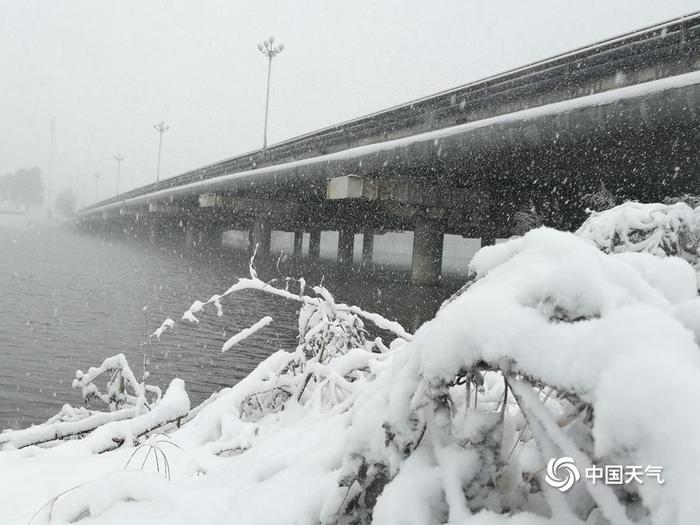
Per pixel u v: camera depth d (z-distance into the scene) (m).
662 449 0.95
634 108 14.65
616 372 1.06
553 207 28.39
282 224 60.59
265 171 35.91
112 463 3.86
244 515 1.96
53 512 2.45
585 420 1.34
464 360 1.49
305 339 6.28
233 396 5.20
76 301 23.77
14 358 13.47
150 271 39.94
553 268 1.43
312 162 30.62
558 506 1.32
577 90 20.02
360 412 1.88
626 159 18.59
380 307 24.09
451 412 1.67
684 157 17.44
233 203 49.25
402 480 1.61
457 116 25.69
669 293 1.64
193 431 4.72
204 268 44.34
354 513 1.83
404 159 23.69
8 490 3.27
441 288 33.72
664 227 4.96
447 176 26.91
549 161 20.30
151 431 5.14
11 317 19.20
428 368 1.55
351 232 55.53
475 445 1.56
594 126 15.83
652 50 17.08
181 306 23.05
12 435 5.30
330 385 5.26
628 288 1.41
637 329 1.13
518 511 1.53
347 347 6.66
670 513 0.92
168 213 68.69
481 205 31.11
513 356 1.35
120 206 88.50
